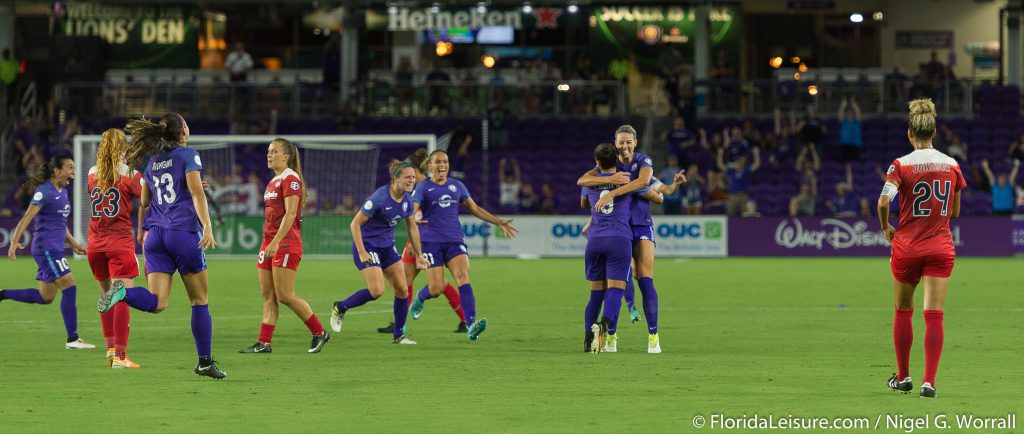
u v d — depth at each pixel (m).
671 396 20.92
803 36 89.94
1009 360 25.78
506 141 80.25
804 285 48.50
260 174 79.12
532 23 85.94
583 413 19.27
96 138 66.94
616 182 26.30
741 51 89.12
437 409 19.62
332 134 80.25
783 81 82.31
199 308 22.77
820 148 77.38
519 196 74.38
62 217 28.45
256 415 19.09
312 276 53.88
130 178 24.64
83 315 36.19
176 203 22.50
